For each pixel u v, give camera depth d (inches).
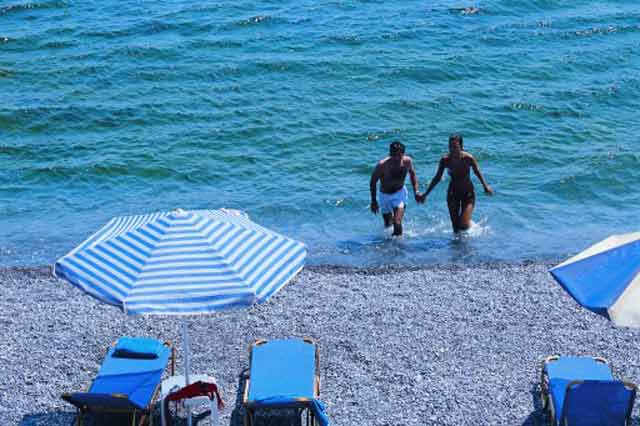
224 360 727.7
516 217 1145.4
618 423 593.6
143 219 598.2
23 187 1307.8
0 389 681.0
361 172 1331.2
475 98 1667.1
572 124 1531.7
